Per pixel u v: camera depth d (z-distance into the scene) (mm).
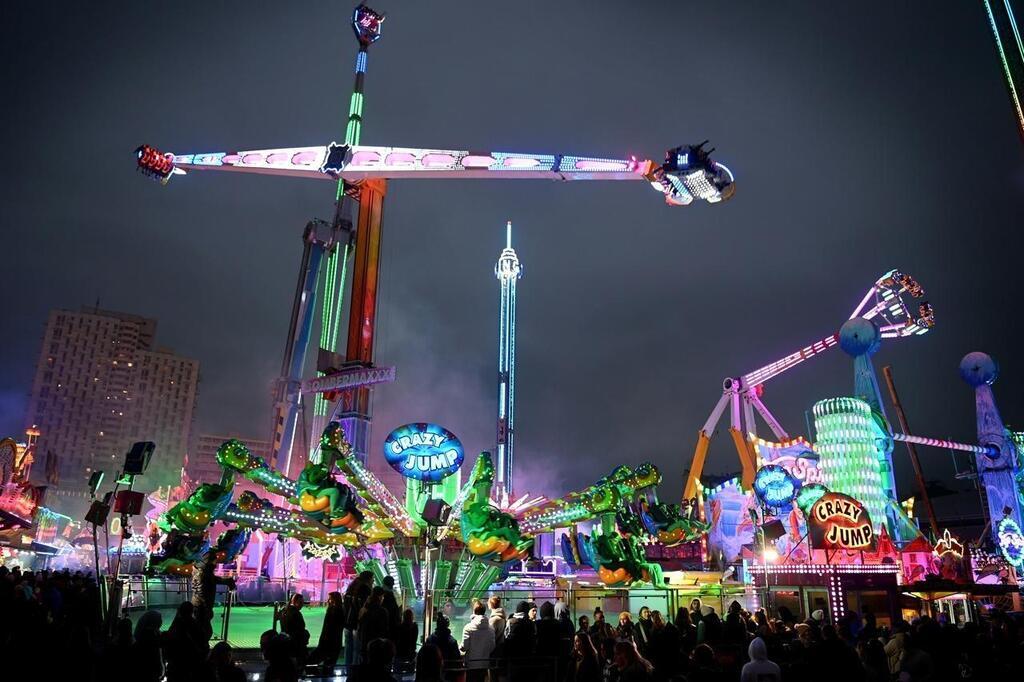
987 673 12977
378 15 80438
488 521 27250
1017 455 70125
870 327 72125
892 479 64562
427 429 29938
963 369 73562
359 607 16609
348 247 87062
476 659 13586
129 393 198625
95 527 19984
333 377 58938
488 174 65500
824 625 12250
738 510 53938
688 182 56500
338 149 70188
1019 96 31703
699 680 11703
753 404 78375
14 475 52562
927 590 28781
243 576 42844
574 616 25016
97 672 9453
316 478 27125
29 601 13969
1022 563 61094
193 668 9203
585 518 30375
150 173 73125
